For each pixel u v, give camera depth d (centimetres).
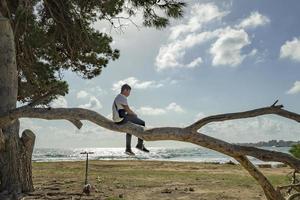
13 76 1314
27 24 1612
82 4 1667
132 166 3372
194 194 1535
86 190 1459
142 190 1614
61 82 1920
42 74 1884
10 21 1477
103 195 1426
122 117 860
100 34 1848
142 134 848
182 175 2434
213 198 1445
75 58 1909
